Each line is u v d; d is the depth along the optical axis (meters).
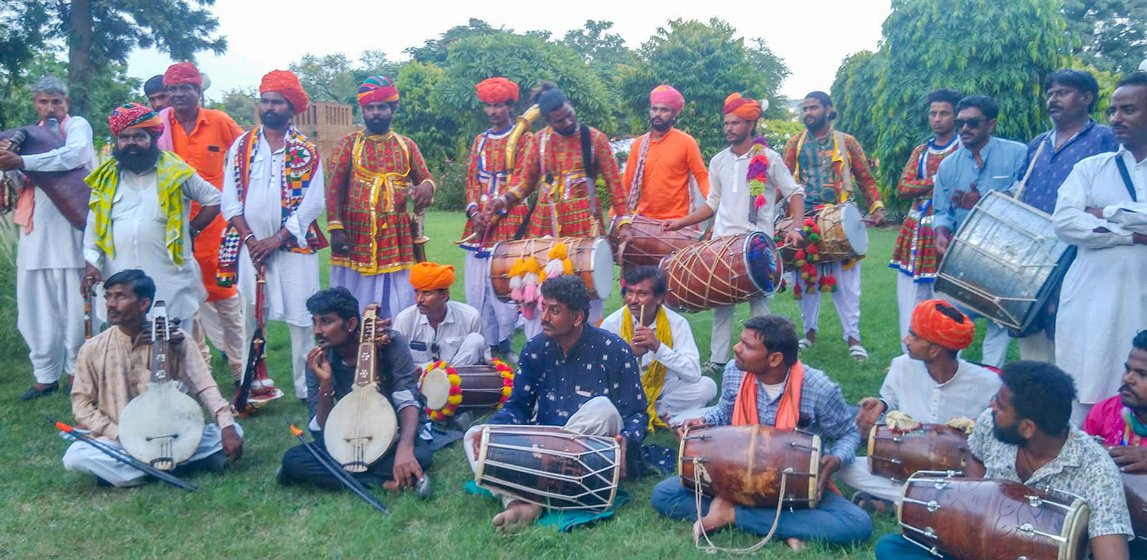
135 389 4.77
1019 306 4.82
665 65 25.19
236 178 5.95
